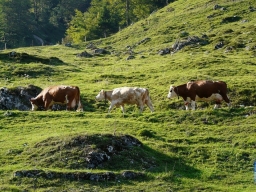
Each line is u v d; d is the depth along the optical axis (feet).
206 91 100.83
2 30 364.99
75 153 67.77
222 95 100.99
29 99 116.67
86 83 143.84
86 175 62.39
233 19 227.40
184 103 107.45
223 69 140.56
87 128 85.05
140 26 273.13
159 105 116.06
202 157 73.51
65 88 104.27
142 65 170.50
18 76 151.43
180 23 247.29
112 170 65.77
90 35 342.64
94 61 193.47
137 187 61.52
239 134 82.53
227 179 67.26
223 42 179.22
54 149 69.26
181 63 154.92
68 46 260.62
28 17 397.19
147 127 87.15
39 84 140.67
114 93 102.42
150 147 74.90
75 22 359.66
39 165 66.33
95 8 364.99
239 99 114.01
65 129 84.23
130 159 68.28
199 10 257.96
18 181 61.26
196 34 220.23
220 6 250.16
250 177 68.08
